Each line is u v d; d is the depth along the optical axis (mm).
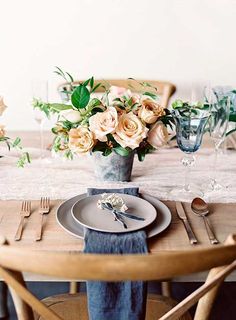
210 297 863
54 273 693
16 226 1029
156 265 683
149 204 1108
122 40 2281
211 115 1286
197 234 1017
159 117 1177
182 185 1263
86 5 2209
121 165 1242
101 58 2312
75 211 1059
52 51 2287
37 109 1350
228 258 723
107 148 1172
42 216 1076
